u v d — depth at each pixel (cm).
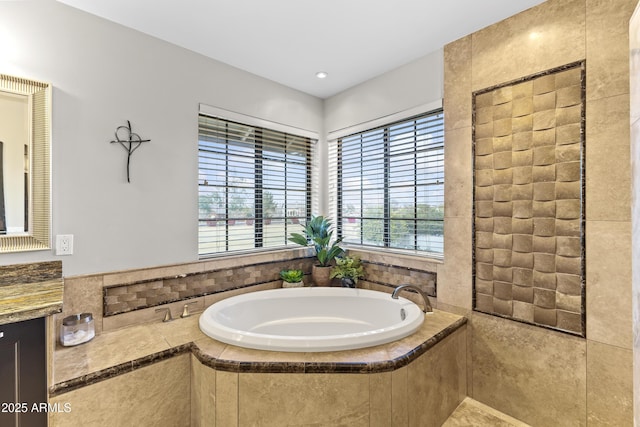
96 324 178
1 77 151
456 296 207
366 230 279
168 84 205
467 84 200
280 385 141
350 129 281
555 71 165
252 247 258
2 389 117
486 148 192
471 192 199
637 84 86
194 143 217
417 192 240
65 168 168
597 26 152
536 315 173
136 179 192
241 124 249
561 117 163
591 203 155
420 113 230
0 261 151
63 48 168
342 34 198
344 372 141
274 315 240
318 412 141
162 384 155
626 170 145
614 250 149
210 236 231
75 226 172
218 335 167
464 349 199
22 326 121
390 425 146
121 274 187
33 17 159
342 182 299
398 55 225
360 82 270
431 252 232
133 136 191
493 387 191
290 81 266
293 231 287
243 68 242
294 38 203
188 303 213
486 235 193
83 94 174
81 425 133
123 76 187
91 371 138
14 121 155
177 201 209
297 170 291
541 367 172
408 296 235
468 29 194
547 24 167
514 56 180
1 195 151
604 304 152
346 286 262
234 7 171
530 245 175
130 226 190
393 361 146
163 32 195
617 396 148
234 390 143
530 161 174
